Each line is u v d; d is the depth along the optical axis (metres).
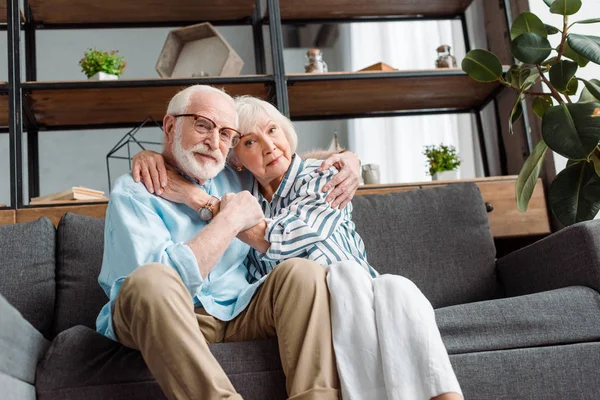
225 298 1.67
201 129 1.75
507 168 2.94
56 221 2.28
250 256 1.85
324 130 3.51
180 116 1.77
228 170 2.00
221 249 1.56
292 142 2.00
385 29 3.78
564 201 2.25
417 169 3.53
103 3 2.86
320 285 1.48
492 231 2.51
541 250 1.98
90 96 2.62
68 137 3.44
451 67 2.89
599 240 1.77
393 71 2.70
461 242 2.21
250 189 2.00
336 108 3.00
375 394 1.39
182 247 1.52
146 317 1.33
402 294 1.45
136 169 1.72
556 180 2.28
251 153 1.89
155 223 1.62
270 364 1.46
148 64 3.75
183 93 1.80
